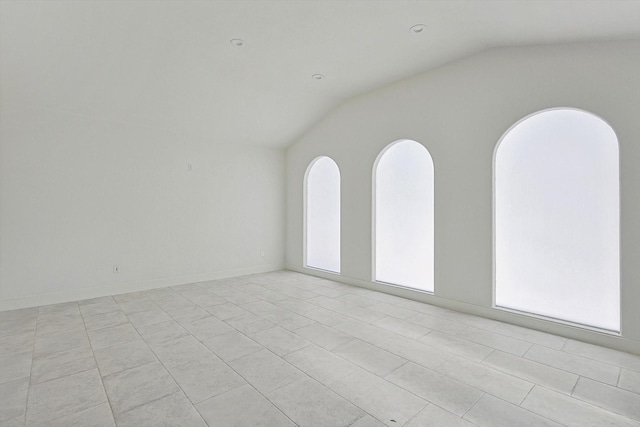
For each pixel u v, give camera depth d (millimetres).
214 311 4141
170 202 5555
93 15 3037
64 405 2168
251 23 3275
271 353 2936
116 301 4602
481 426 1960
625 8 2494
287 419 2027
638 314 2932
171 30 3355
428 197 4832
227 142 6234
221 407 2146
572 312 3492
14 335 3355
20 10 2898
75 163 4680
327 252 6457
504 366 2695
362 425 1974
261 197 6699
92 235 4816
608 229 3297
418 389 2357
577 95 3250
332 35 3525
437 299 4359
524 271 3836
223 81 4547
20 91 4059
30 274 4348
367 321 3762
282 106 5453
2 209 4172
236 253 6344
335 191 6320
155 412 2096
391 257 5250
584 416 2045
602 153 3328
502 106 3746
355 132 5426
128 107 4742
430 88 4406
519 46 3619
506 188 3982
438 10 3035
